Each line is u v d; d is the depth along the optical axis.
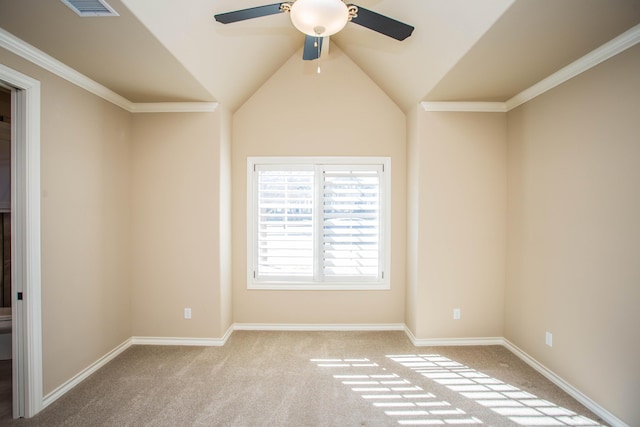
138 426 1.97
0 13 1.62
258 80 3.33
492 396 2.29
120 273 2.98
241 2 2.18
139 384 2.43
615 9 1.59
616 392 1.95
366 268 3.51
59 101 2.26
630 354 1.87
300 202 3.50
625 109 1.89
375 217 3.49
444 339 3.14
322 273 3.50
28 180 2.03
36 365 2.08
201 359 2.84
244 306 3.51
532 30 1.79
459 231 3.12
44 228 2.15
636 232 1.83
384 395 2.29
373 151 3.48
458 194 3.11
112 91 2.77
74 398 2.25
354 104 3.48
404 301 3.51
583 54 2.09
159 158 3.13
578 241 2.23
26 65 2.00
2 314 2.74
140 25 1.73
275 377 2.53
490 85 2.63
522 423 2.00
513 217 3.00
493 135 3.11
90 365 2.58
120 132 2.96
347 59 3.48
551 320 2.50
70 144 2.37
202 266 3.13
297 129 3.48
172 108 3.10
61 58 2.14
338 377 2.54
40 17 1.66
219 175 3.11
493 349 3.05
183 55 2.17
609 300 2.00
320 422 2.01
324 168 3.48
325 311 3.51
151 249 3.15
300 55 3.46
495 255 3.14
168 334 3.16
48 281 2.19
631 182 1.86
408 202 3.41
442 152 3.10
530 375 2.58
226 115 3.27
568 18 1.67
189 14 1.94
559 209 2.42
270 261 3.51
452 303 3.13
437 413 2.10
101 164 2.71
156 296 3.15
